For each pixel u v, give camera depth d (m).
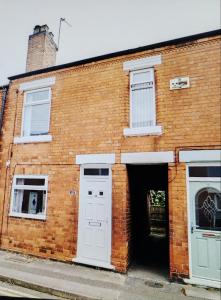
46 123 8.66
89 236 7.14
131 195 7.64
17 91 9.30
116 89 7.59
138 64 7.42
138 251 8.86
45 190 8.13
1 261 7.19
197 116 6.45
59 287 5.53
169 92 6.88
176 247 6.11
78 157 7.68
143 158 6.80
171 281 5.99
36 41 10.14
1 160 9.04
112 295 5.25
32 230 7.96
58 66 8.55
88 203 7.34
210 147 6.17
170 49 7.10
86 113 7.87
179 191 6.30
